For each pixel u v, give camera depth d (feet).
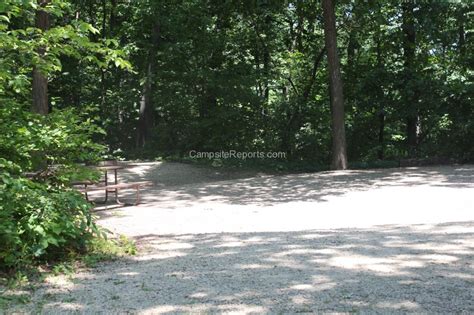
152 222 30.53
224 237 23.16
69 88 81.15
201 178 60.64
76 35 19.08
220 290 13.99
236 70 71.20
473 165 62.69
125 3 81.97
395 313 11.74
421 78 68.80
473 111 68.44
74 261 18.01
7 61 18.78
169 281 15.16
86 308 12.91
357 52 79.51
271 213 33.30
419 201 35.70
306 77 79.61
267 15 75.72
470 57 70.59
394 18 71.92
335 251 18.39
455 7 67.36
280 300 12.92
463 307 12.01
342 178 51.62
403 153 72.08
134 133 89.10
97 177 21.12
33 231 16.66
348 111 74.79
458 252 17.60
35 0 20.01
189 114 71.92
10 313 12.62
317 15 75.46
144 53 79.56
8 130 18.35
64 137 19.21
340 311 12.00
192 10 71.31
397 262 16.42
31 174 19.72
